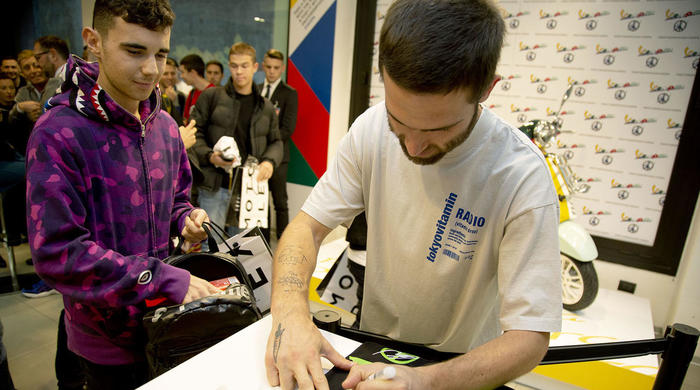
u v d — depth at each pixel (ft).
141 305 3.22
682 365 2.42
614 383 5.64
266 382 2.07
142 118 3.41
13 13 15.37
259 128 8.98
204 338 2.92
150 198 3.45
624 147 8.37
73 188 2.86
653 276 8.38
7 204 8.07
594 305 7.73
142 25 2.83
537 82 9.00
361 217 4.60
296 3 10.82
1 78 9.20
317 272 8.34
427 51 1.60
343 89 11.21
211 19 12.26
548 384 6.07
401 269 2.93
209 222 3.79
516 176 2.34
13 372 5.58
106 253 2.86
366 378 1.94
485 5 1.70
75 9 13.28
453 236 2.63
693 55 7.52
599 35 8.23
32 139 2.80
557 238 2.22
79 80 2.93
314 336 2.19
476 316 2.80
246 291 3.21
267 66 10.47
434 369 1.92
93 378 3.38
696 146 7.70
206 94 8.81
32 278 8.61
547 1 8.57
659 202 8.18
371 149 2.83
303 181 11.88
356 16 10.80
